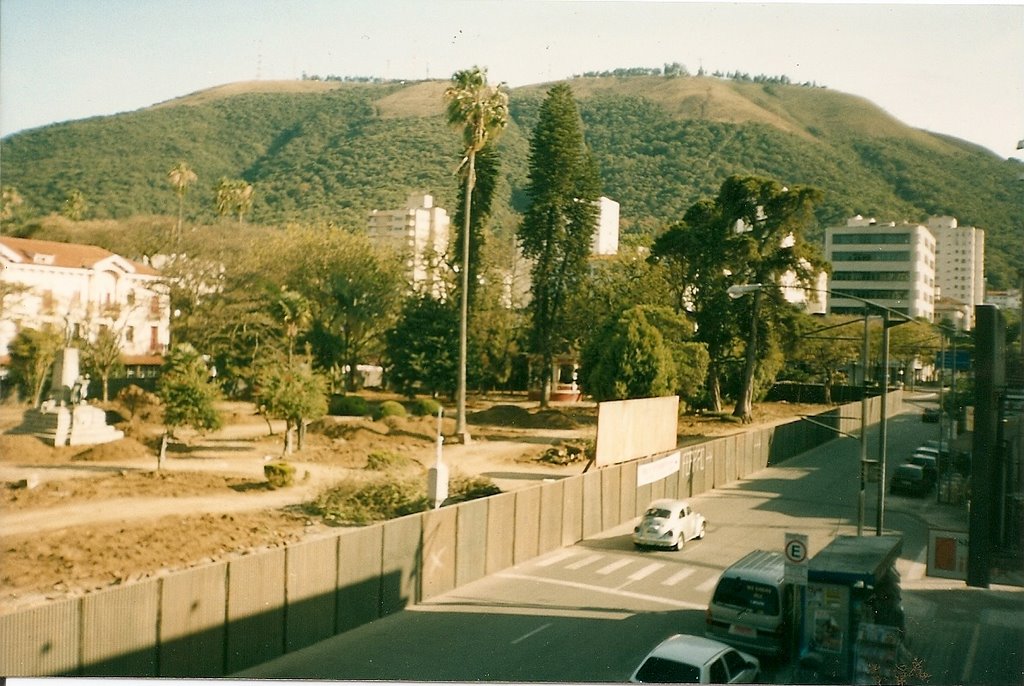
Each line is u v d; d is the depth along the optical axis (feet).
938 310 263.70
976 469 62.90
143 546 92.02
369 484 120.16
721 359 268.00
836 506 139.13
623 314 208.54
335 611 67.67
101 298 236.84
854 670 59.31
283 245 277.85
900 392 289.33
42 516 103.40
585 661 62.08
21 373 188.34
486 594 81.66
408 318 263.90
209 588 57.21
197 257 255.29
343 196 600.80
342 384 250.78
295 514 111.75
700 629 70.90
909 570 98.89
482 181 264.31
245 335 247.70
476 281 268.41
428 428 206.28
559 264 262.06
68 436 151.64
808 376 349.41
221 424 141.08
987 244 337.72
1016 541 65.92
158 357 249.55
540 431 220.02
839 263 304.71
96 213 439.22
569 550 103.76
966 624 76.43
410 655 62.85
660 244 263.49
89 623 50.96
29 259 222.69
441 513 81.61
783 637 61.87
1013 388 70.85
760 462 180.34
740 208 256.11
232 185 329.93
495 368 294.25
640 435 158.81
